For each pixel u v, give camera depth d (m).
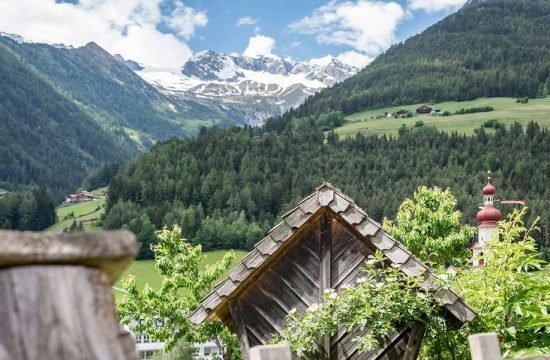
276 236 9.62
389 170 160.50
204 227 128.12
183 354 31.42
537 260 8.73
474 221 110.06
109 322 1.37
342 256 9.77
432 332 9.17
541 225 78.19
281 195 152.00
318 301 9.66
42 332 1.31
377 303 8.48
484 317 8.49
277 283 9.90
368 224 9.34
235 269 9.63
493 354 2.60
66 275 1.33
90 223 154.00
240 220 133.00
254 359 2.29
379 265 9.42
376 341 8.52
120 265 1.39
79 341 1.33
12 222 158.38
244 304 9.88
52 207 165.12
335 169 166.75
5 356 1.29
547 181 138.00
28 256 1.30
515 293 8.34
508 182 138.12
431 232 20.00
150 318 19.83
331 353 9.25
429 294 8.52
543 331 7.73
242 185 155.62
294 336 8.73
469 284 9.56
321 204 9.55
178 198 150.25
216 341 19.58
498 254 8.85
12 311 1.30
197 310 9.75
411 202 20.83
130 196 151.00
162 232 21.05
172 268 20.59
